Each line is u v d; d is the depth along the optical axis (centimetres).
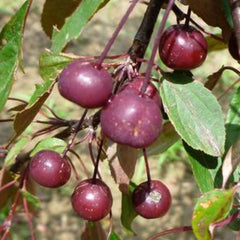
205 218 30
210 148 31
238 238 32
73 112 112
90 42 130
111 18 136
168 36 32
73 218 101
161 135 39
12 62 34
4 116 110
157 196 35
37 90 33
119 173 36
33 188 41
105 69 29
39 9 135
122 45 130
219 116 32
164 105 32
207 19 34
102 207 33
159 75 32
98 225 42
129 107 27
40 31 132
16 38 33
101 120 28
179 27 32
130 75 31
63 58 34
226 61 120
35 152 36
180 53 31
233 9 32
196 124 32
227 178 31
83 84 28
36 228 98
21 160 41
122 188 36
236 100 36
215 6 34
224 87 109
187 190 105
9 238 41
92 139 36
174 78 32
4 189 40
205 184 34
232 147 31
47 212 101
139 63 33
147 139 28
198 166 34
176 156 108
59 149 36
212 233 30
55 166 34
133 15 136
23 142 37
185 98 32
